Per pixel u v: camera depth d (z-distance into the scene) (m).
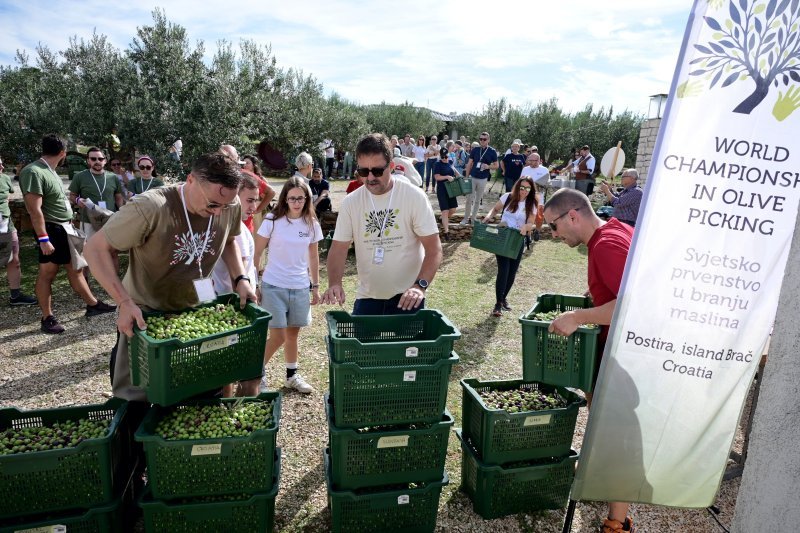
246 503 2.67
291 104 16.81
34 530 2.45
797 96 2.31
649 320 2.57
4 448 2.44
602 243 2.84
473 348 5.89
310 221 4.36
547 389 3.53
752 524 2.47
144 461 3.11
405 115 31.48
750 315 2.52
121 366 2.92
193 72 10.86
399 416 2.74
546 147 29.80
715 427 2.70
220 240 3.00
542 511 3.25
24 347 5.47
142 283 2.88
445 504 3.30
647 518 3.27
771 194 2.39
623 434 2.71
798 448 2.23
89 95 10.61
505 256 6.76
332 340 2.62
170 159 10.20
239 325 2.88
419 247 3.64
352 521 2.86
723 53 2.30
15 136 11.12
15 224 10.55
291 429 4.02
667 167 2.41
